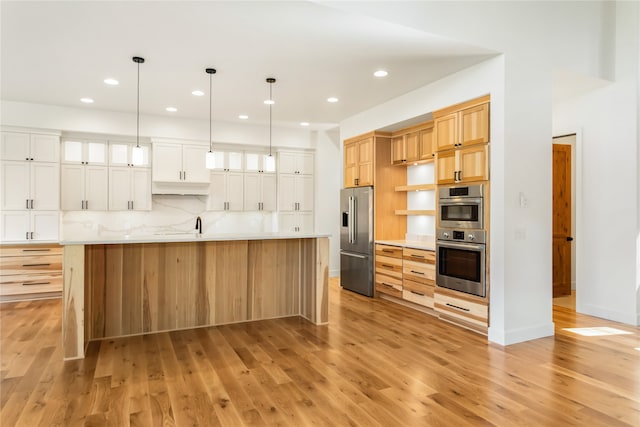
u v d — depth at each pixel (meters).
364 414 2.35
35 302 5.17
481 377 2.88
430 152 4.98
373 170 5.61
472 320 3.96
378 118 5.46
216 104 5.43
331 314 4.68
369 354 3.34
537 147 3.83
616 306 4.44
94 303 3.71
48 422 2.24
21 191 5.29
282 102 5.29
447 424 2.24
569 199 5.83
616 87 4.43
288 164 7.11
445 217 4.31
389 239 5.71
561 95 4.87
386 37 3.30
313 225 7.32
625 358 3.27
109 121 5.79
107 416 2.31
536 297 3.83
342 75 4.23
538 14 3.86
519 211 3.72
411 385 2.74
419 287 4.73
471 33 3.44
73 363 3.11
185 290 4.08
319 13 2.90
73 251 3.21
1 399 2.51
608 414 2.36
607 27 4.38
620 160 4.40
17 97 5.07
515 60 3.69
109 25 3.09
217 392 2.62
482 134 3.83
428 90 4.52
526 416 2.33
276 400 2.52
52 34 3.24
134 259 3.86
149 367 3.04
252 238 3.89
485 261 3.81
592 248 4.66
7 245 5.16
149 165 6.20
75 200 5.75
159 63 3.89
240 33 3.23
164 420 2.27
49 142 5.45
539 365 3.11
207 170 6.43
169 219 6.54
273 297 4.52
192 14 2.91
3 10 2.84
